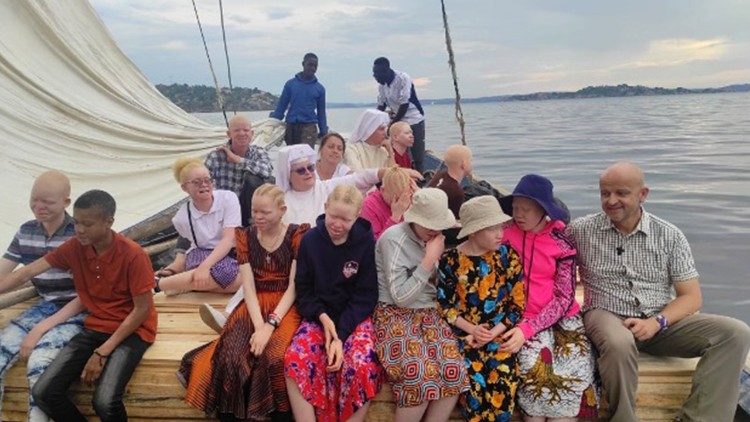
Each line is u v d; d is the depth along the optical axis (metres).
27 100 7.15
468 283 3.41
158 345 3.62
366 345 3.31
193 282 4.38
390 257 3.41
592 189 13.63
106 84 8.84
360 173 5.30
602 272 3.62
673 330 3.47
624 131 33.31
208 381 3.26
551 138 29.08
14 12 7.62
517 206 3.57
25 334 3.55
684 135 29.30
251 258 3.62
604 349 3.31
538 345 3.39
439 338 3.34
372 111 6.72
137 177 7.70
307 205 4.84
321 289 3.45
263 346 3.28
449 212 3.42
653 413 3.45
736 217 10.59
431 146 24.73
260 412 3.19
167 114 10.21
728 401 3.28
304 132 9.90
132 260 3.38
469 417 3.28
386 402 3.35
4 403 3.55
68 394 3.45
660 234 3.53
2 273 3.77
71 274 3.69
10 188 6.17
